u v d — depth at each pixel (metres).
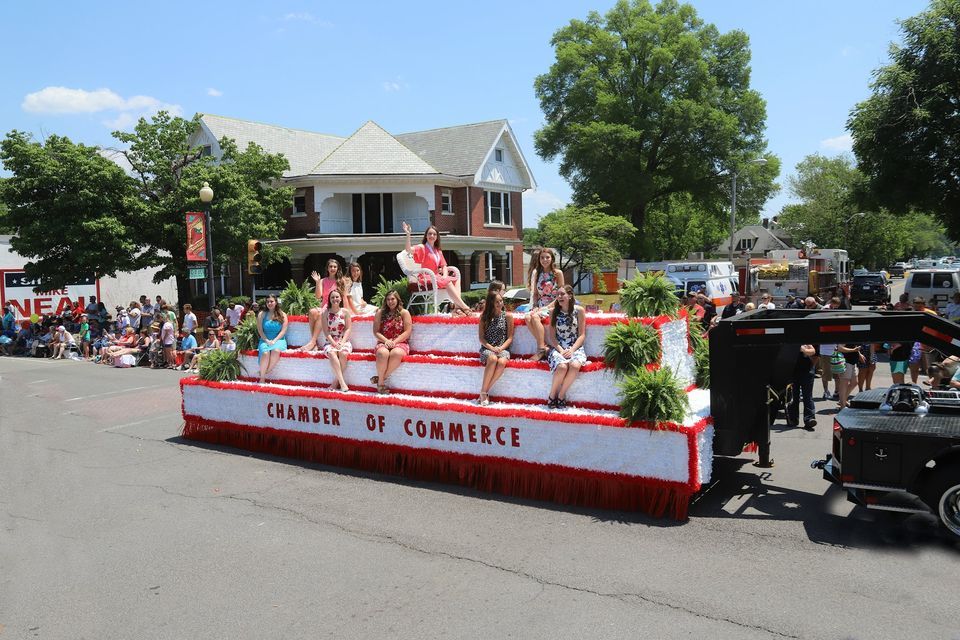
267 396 9.48
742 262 33.94
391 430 8.26
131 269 25.50
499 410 7.38
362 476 8.35
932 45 17.88
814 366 10.04
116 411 13.24
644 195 41.81
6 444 10.61
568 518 6.63
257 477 8.41
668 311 7.55
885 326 6.16
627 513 6.71
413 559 5.75
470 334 8.48
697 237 73.38
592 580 5.23
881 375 14.55
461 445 7.70
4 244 30.34
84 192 23.38
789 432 9.77
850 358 10.67
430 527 6.50
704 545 5.84
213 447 10.10
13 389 16.67
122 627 4.74
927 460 5.71
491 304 7.93
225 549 6.09
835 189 70.69
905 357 10.62
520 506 7.05
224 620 4.79
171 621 4.80
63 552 6.12
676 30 44.66
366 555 5.87
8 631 4.72
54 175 23.33
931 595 4.82
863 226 69.25
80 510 7.29
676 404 6.50
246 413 9.77
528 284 9.23
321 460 9.07
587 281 34.44
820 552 5.62
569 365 7.32
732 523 6.34
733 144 44.38
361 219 31.72
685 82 43.69
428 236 10.39
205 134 31.91
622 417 6.71
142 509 7.28
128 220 25.19
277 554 5.95
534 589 5.11
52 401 14.69
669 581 5.16
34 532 6.65
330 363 9.27
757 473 7.85
